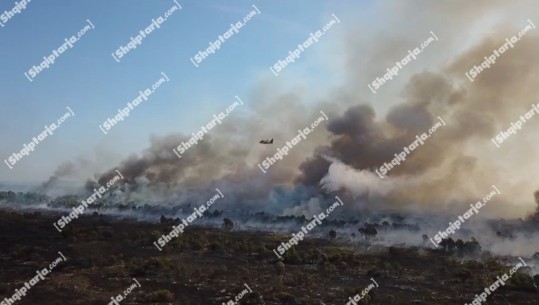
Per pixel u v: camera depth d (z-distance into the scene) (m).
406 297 46.72
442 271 60.88
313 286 49.94
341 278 55.19
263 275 55.12
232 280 51.84
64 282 48.91
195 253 70.31
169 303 42.09
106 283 49.22
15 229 83.69
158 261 57.19
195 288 47.78
